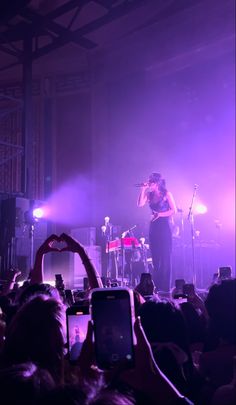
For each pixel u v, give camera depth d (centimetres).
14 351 163
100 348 156
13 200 1138
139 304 266
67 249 249
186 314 303
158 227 800
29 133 1254
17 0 1093
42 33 1271
